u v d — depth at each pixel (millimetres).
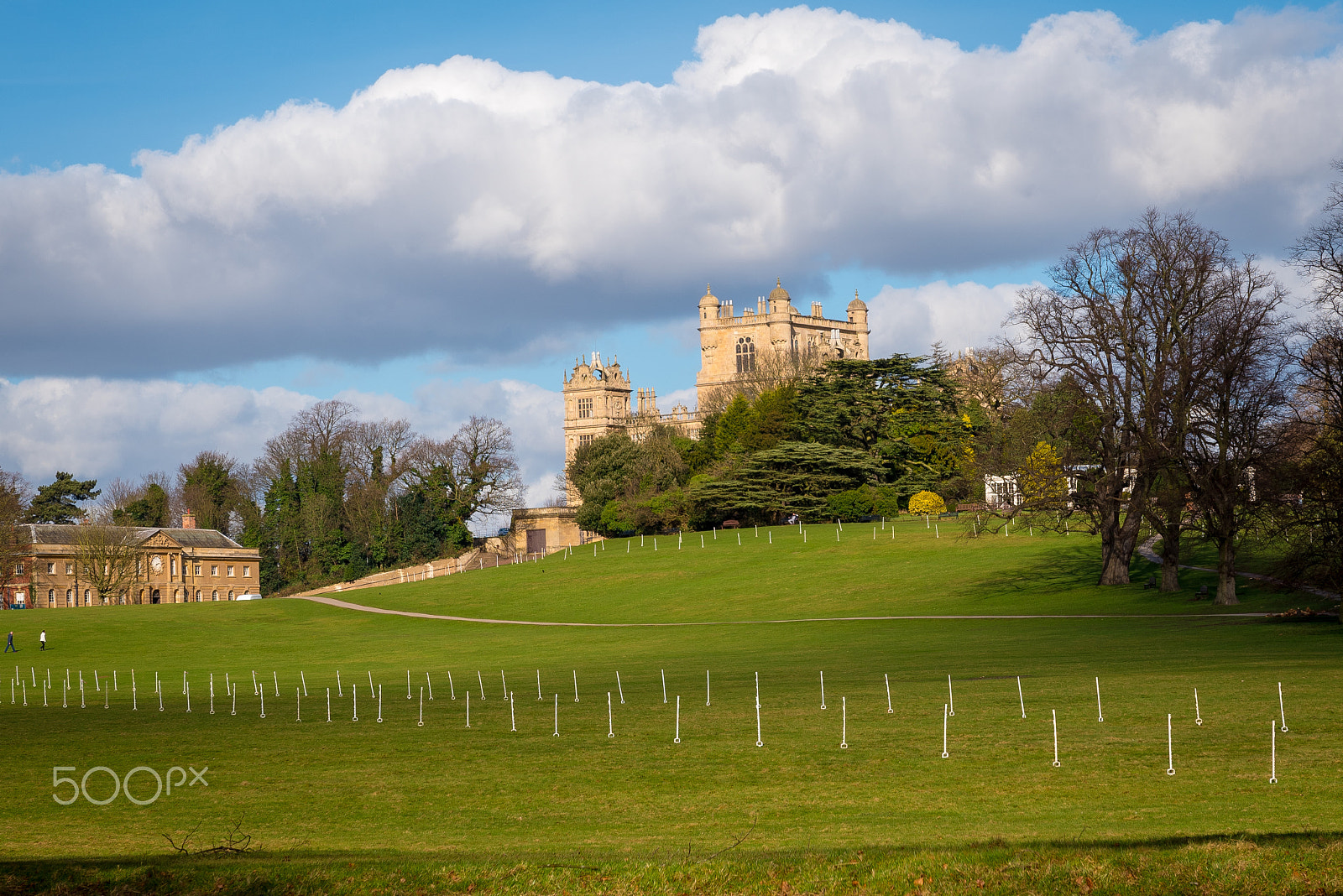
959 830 19141
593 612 87250
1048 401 68750
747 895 15734
